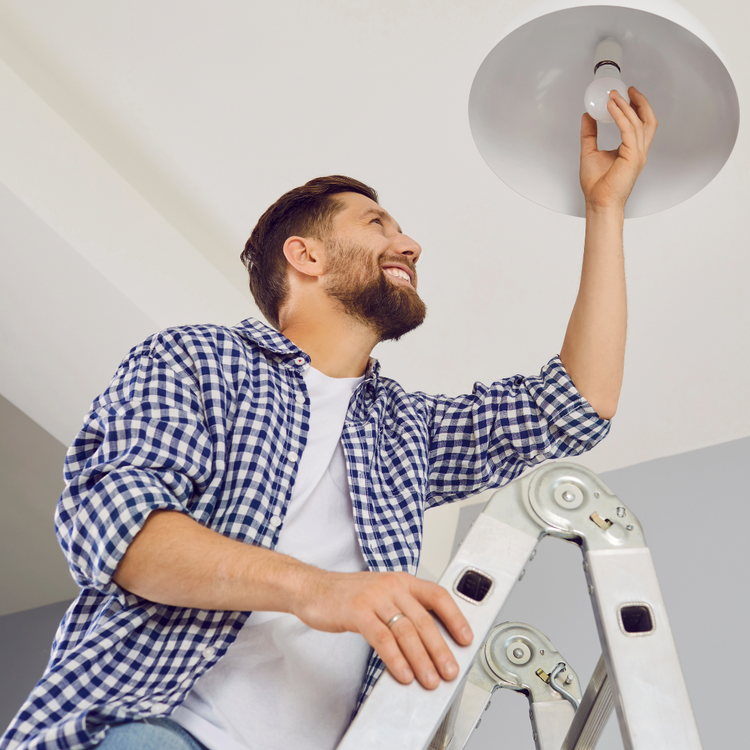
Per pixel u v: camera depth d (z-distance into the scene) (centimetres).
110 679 63
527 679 97
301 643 75
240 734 68
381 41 194
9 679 407
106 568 63
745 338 238
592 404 105
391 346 278
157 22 204
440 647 50
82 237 226
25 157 224
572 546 278
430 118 208
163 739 61
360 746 46
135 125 233
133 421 73
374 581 54
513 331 260
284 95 213
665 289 230
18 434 353
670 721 47
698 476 267
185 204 254
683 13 89
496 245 233
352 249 112
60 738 56
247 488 77
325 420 93
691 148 100
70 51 218
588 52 99
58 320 248
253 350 91
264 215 126
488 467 107
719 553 240
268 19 196
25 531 408
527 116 105
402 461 96
